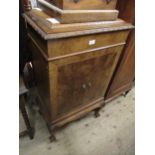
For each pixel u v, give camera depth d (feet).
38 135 3.83
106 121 4.47
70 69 2.55
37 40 2.41
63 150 3.62
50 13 2.45
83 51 2.43
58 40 2.00
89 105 3.89
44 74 2.62
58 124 3.46
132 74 4.64
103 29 2.35
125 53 3.47
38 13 2.61
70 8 2.11
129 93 5.68
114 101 5.24
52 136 3.62
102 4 2.41
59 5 2.11
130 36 3.20
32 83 4.05
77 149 3.68
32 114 4.26
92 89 3.48
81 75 2.84
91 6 2.30
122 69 3.88
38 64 2.92
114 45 2.88
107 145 3.85
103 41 2.60
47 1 2.53
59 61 2.27
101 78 3.41
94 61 2.82
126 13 3.06
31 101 4.37
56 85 2.60
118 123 4.47
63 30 2.05
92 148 3.74
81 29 2.17
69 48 2.22
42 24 2.17
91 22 2.43
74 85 2.92
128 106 5.10
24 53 3.83
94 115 4.57
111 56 3.09
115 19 2.78
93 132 4.11
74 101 3.34
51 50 2.05
